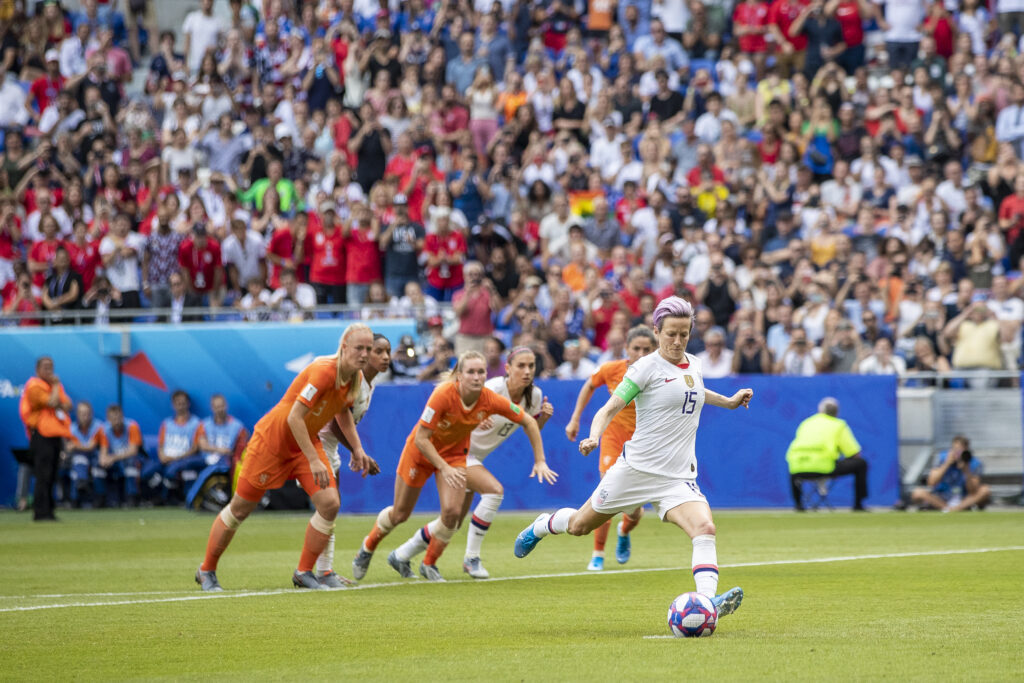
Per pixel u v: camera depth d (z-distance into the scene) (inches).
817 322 2901.1
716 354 2819.9
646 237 3250.5
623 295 3021.7
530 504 2694.4
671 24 3922.2
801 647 928.3
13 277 3346.5
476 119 3656.5
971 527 2153.1
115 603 1261.1
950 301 2893.7
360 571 1476.4
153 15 4443.9
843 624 1058.1
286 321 2974.9
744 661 866.1
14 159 3673.7
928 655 887.7
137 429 2871.6
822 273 2992.1
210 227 3211.1
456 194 3334.2
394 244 3093.0
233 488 2736.2
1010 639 964.6
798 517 2443.4
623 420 1555.1
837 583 1387.8
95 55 3988.7
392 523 1457.9
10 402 2970.0
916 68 3585.1
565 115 3659.0
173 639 1015.0
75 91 3863.2
